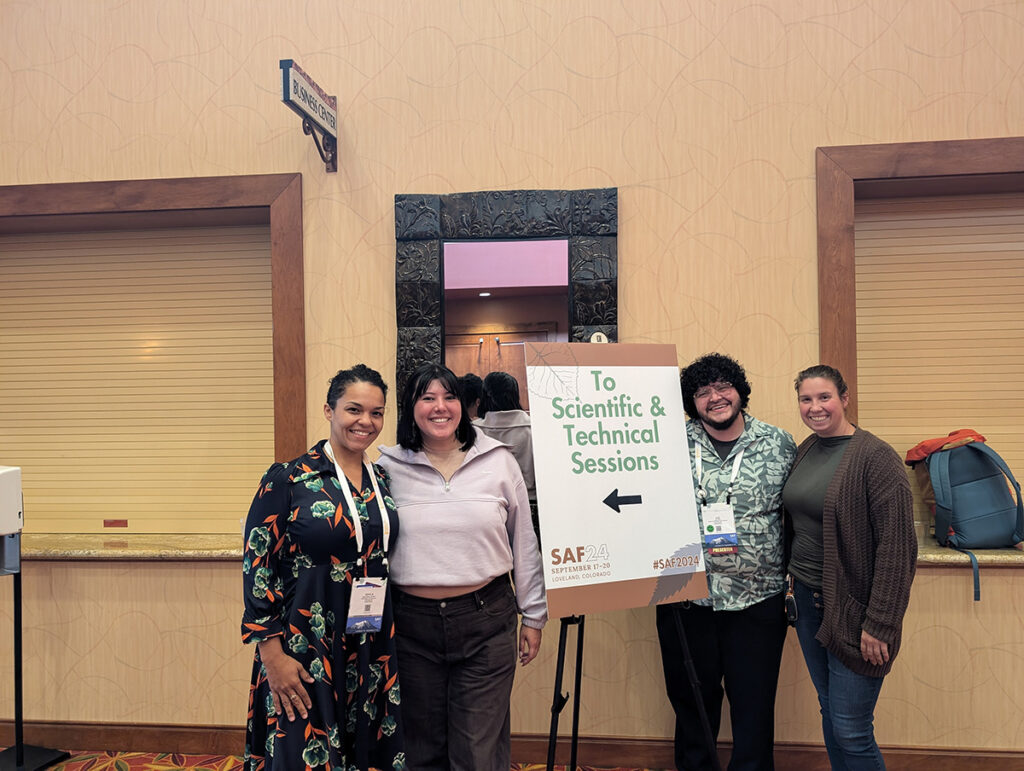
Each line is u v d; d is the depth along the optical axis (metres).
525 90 2.73
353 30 2.78
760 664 2.05
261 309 3.03
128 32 2.85
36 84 2.88
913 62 2.58
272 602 1.64
